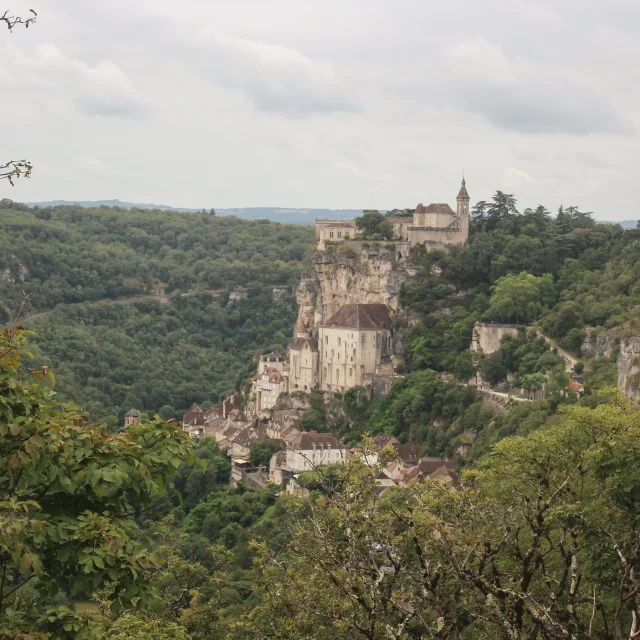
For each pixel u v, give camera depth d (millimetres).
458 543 71250
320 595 80438
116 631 78750
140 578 56062
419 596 68625
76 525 55438
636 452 90812
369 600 70375
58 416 60031
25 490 58094
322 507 82188
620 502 89875
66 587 63625
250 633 92125
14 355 59000
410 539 70062
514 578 75875
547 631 60469
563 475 90125
